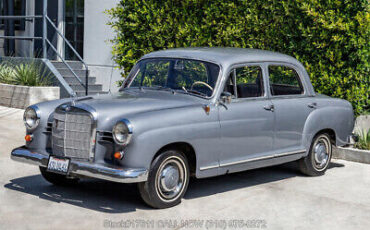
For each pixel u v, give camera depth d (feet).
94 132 18.45
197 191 22.22
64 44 55.57
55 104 21.02
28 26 59.26
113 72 49.19
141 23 36.42
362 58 29.68
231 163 21.27
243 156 21.86
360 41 29.25
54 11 55.98
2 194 20.36
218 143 20.66
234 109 21.27
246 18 32.60
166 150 19.11
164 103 20.03
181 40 35.09
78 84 48.29
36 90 43.01
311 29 30.76
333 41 30.25
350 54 29.86
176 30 35.29
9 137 31.91
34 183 22.29
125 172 17.53
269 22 32.14
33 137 20.52
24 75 44.39
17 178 22.97
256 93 22.68
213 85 21.08
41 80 45.68
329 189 23.22
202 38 34.14
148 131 18.06
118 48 37.86
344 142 26.89
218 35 33.65
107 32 49.57
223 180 24.40
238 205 20.29
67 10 55.26
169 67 22.54
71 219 17.76
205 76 21.49
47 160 19.29
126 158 17.89
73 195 20.72
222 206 20.07
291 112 23.76
